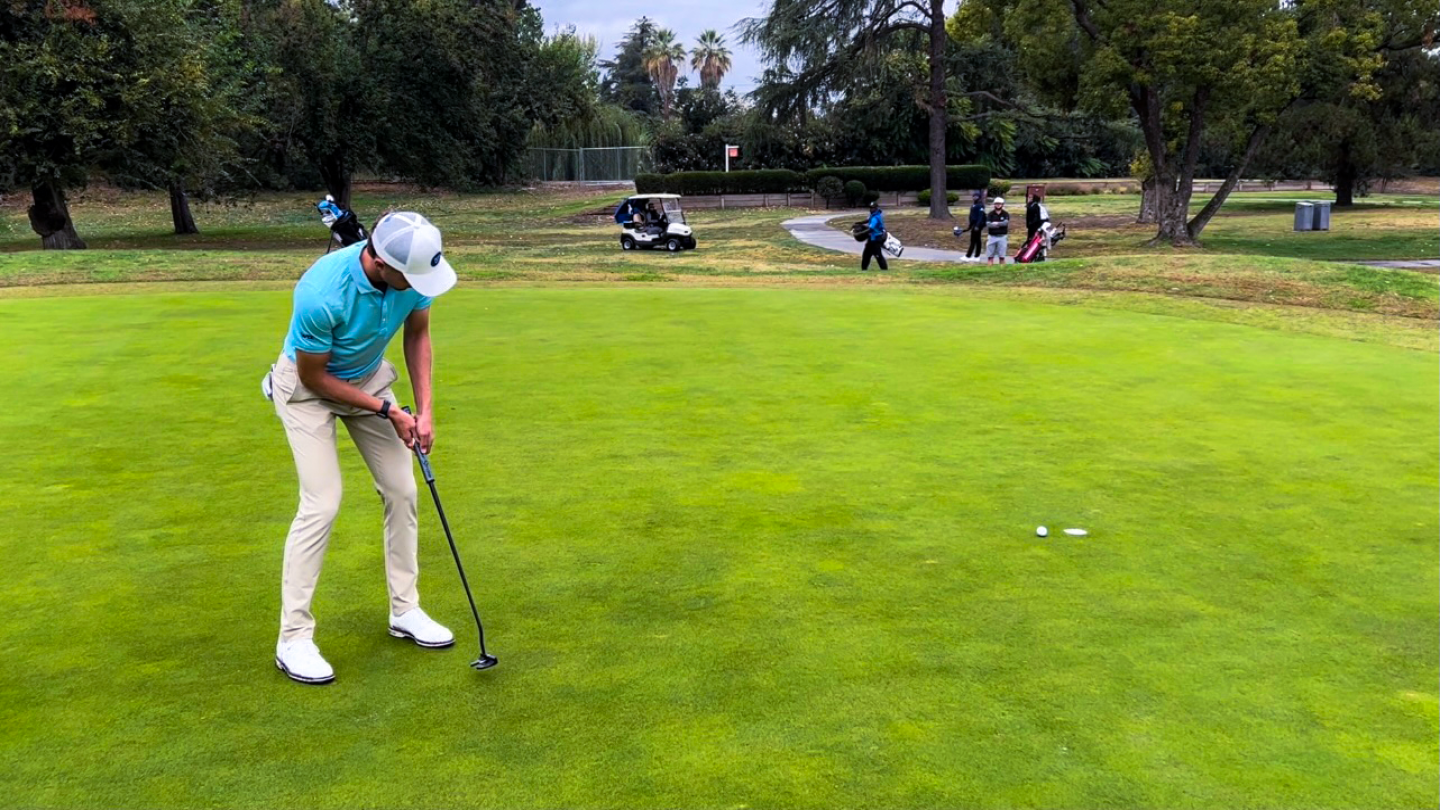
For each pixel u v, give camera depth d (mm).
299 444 3686
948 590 4410
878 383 8406
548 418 7227
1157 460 6332
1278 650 3895
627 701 3496
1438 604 4324
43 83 24062
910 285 15688
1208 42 23281
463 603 4289
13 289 14633
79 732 3305
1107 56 23859
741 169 56469
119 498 5566
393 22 36219
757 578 4531
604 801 2939
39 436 6723
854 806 2924
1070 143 63375
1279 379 8633
